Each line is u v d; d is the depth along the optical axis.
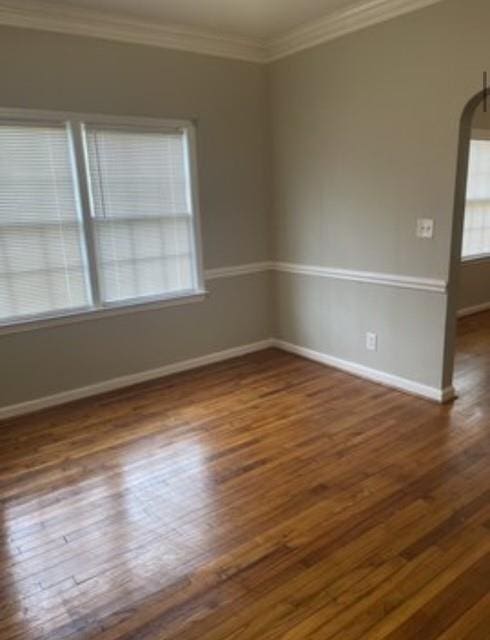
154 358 3.97
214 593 1.81
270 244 4.48
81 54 3.24
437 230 3.13
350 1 3.13
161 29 3.46
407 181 3.24
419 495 2.35
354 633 1.62
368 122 3.40
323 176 3.83
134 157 3.61
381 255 3.52
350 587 1.82
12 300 3.28
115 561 1.99
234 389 3.73
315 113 3.77
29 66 3.08
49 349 3.46
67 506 2.37
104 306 3.65
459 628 1.63
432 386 3.39
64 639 1.64
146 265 3.82
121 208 3.62
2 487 2.54
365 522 2.18
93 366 3.68
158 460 2.76
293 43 3.76
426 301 3.30
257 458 2.75
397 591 1.79
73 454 2.85
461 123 2.89
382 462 2.65
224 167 4.05
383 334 3.65
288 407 3.39
